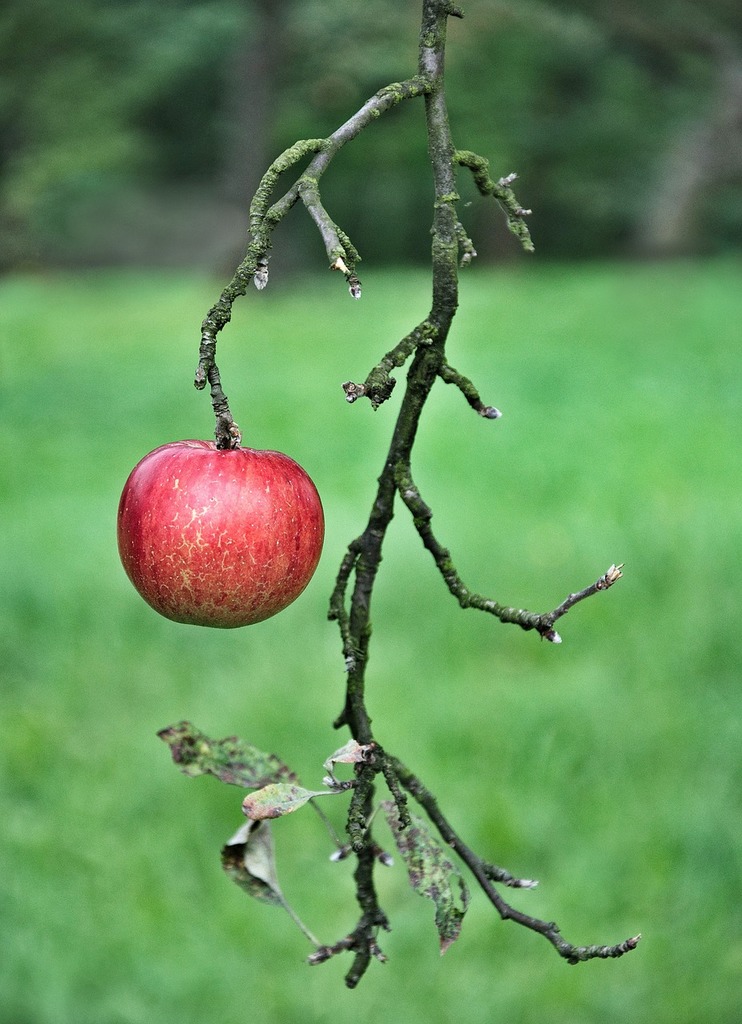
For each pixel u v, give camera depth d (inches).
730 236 1131.9
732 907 167.0
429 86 56.9
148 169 1242.6
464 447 398.0
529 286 911.0
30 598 259.0
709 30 995.3
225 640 242.7
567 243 1332.4
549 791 189.8
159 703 219.0
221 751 67.7
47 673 230.4
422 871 61.5
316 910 171.0
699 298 791.1
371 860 63.7
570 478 356.2
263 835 67.0
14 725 209.6
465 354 602.2
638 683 219.1
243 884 66.4
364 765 58.6
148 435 441.4
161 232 1170.6
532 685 220.2
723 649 229.9
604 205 1254.9
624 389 498.9
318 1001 156.2
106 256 1148.5
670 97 1191.6
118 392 523.8
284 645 240.5
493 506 324.8
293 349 649.6
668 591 258.7
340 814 187.2
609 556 275.6
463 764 195.3
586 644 237.8
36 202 1134.4
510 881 61.9
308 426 439.5
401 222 1321.4
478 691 218.1
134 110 1182.9
